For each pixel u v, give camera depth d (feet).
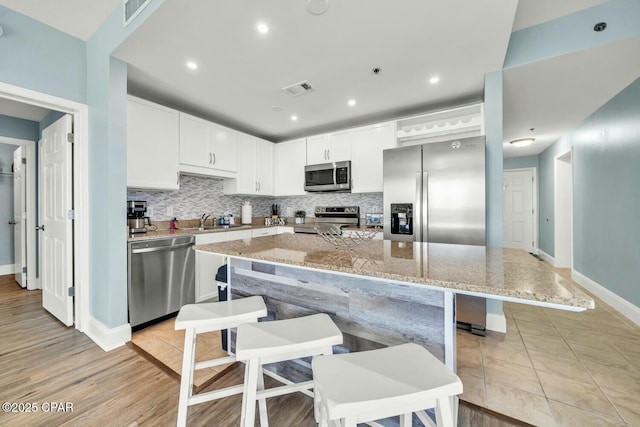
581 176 11.85
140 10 5.41
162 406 4.71
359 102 9.55
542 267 3.45
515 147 16.46
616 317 8.47
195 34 5.74
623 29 6.16
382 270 3.32
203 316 4.11
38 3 6.01
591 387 5.15
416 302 3.80
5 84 6.01
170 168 8.96
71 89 7.03
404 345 3.17
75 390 5.09
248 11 5.05
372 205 12.60
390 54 6.56
